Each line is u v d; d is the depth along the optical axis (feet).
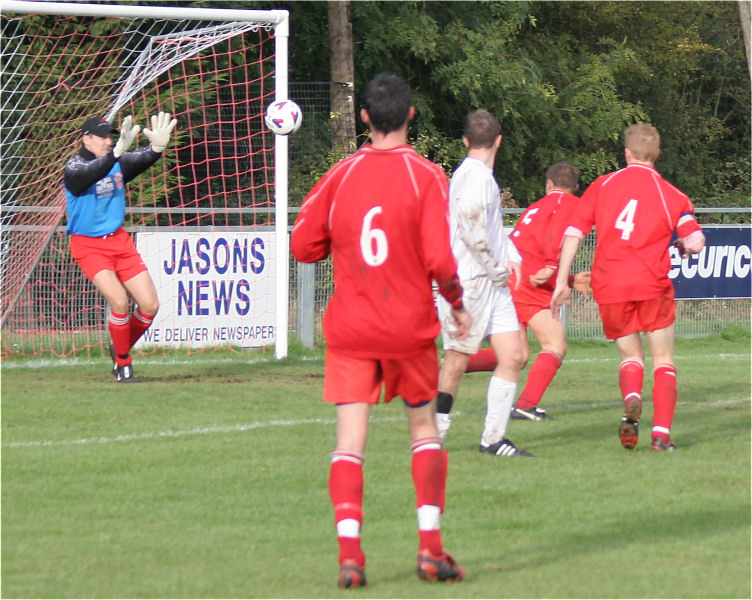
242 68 255.09
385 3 279.90
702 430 98.17
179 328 150.92
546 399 117.19
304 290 157.79
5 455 82.64
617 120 308.81
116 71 213.25
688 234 86.99
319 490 73.82
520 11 292.61
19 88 202.39
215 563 57.41
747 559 57.72
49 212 151.02
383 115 52.60
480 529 64.23
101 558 58.13
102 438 89.66
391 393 54.80
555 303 90.99
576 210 89.86
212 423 97.09
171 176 218.18
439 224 51.88
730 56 391.86
